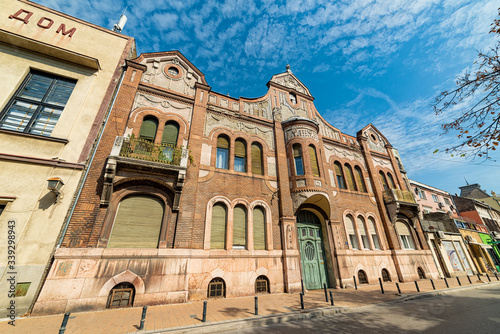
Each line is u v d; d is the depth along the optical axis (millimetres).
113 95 10688
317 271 13039
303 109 17656
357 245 14711
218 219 10938
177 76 13086
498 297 9750
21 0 10219
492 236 28094
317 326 6207
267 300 9055
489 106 5531
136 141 9742
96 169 8898
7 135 8109
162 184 9656
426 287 12547
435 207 28000
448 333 5453
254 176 12758
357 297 9898
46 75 9812
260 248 11375
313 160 14750
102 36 11625
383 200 17406
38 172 8016
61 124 9109
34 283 6867
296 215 13945
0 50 9125
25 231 7199
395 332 5621
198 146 11570
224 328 5875
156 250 8680
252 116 14508
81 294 7117
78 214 8023
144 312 5551
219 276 9586
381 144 21406
